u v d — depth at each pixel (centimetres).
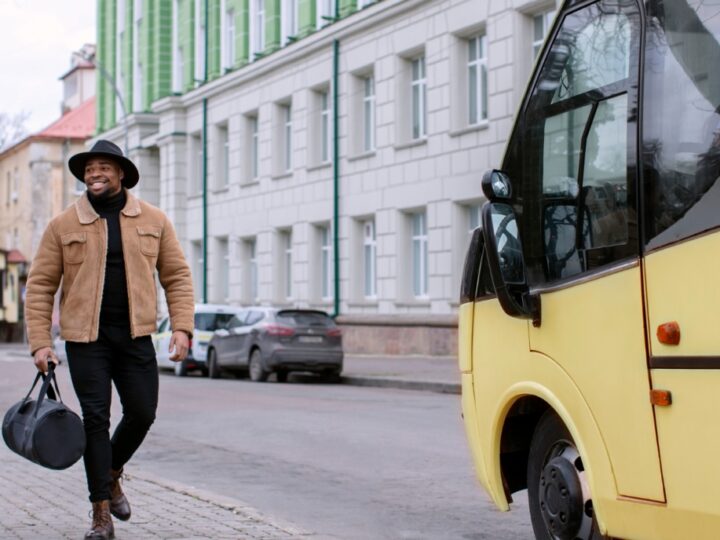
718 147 448
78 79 8531
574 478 555
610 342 506
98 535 659
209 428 1560
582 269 532
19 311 7756
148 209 682
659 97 484
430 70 3231
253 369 2814
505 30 2908
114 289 661
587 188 530
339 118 3731
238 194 4478
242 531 734
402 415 1714
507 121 2908
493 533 791
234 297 4519
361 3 3628
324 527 823
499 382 606
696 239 454
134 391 668
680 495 461
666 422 468
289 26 4150
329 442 1366
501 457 630
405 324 3328
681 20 475
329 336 2738
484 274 629
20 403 657
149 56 5291
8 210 8138
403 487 1009
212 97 4697
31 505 838
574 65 550
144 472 1056
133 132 5322
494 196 568
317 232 3931
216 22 4672
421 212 3375
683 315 460
